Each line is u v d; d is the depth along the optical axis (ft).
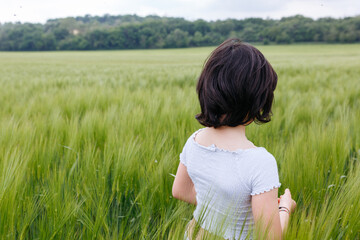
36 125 10.73
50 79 35.09
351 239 4.88
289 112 13.15
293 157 7.07
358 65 52.60
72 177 6.87
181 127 9.91
